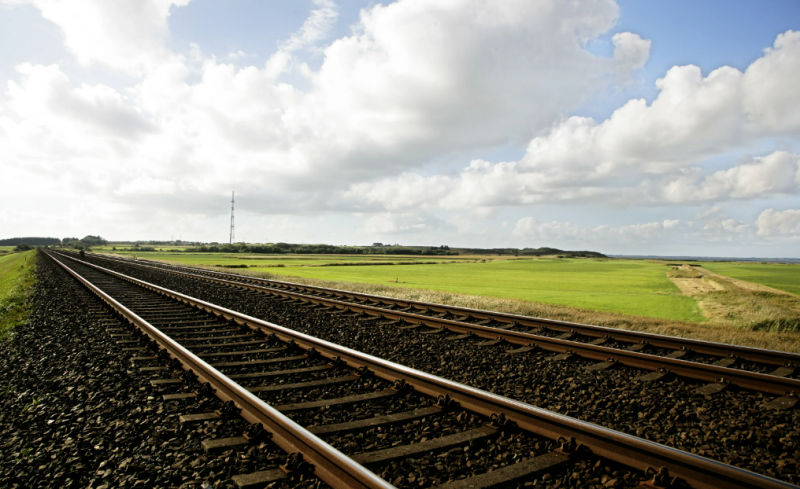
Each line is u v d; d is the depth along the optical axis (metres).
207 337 8.90
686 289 28.34
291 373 6.28
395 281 32.47
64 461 3.79
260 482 3.33
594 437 3.73
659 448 3.33
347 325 10.72
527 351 7.93
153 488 3.35
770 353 7.16
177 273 30.91
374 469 3.58
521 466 3.54
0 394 5.70
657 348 8.55
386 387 5.66
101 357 7.38
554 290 26.42
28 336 9.55
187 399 5.23
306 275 38.66
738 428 4.59
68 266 38.81
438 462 3.69
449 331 9.92
